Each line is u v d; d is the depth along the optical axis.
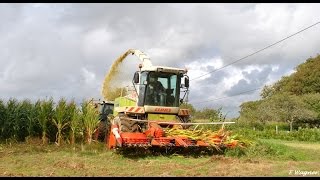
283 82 62.22
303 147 17.72
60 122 16.77
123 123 13.26
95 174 9.12
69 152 14.02
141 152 12.63
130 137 12.11
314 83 57.12
